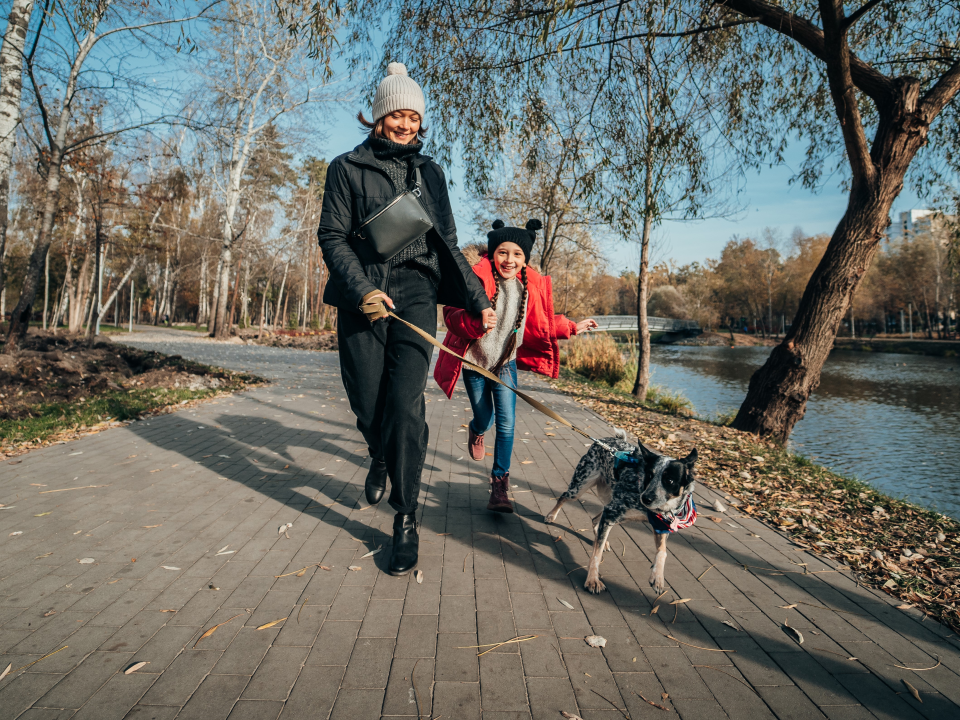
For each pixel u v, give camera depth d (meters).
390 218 2.75
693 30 7.71
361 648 2.34
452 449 6.02
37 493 4.22
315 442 6.13
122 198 16.78
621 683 2.17
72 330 25.95
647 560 3.35
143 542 3.37
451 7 7.89
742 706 2.06
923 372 28.66
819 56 7.34
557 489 4.69
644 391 11.96
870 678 2.26
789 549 3.62
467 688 2.11
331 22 5.54
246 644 2.35
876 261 64.44
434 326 3.02
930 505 7.30
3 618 2.51
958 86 7.53
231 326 30.66
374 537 3.51
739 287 78.62
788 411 8.29
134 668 2.15
